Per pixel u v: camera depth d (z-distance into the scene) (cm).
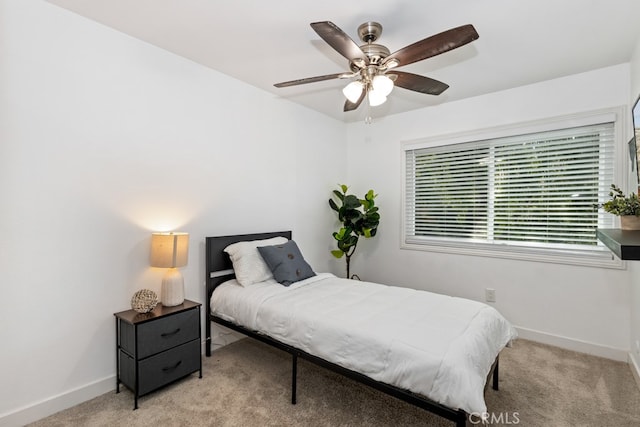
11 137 174
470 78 284
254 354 272
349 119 419
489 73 274
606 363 253
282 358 265
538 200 300
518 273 307
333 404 199
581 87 273
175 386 220
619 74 256
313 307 212
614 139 259
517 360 258
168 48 239
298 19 199
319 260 395
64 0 184
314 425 180
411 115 378
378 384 164
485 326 184
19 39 176
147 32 217
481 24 201
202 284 272
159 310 218
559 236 289
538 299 296
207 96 271
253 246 282
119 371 213
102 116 209
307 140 374
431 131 362
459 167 348
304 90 322
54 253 190
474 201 338
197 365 230
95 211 207
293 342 201
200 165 268
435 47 165
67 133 194
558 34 213
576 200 281
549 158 293
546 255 292
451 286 349
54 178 189
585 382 224
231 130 292
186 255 229
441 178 362
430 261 364
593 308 271
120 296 219
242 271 264
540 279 295
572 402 201
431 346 156
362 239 422
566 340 281
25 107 178
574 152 281
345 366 175
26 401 180
